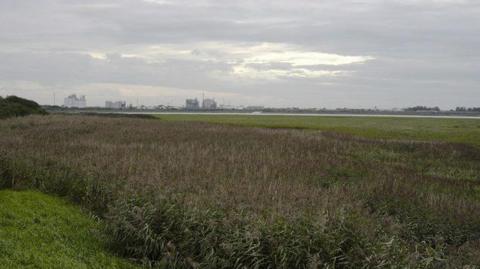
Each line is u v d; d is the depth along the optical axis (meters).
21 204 14.26
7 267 9.27
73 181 16.22
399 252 9.82
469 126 63.28
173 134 31.89
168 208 11.36
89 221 13.52
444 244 12.45
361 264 9.34
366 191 16.34
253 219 10.54
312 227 10.16
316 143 29.88
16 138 24.58
